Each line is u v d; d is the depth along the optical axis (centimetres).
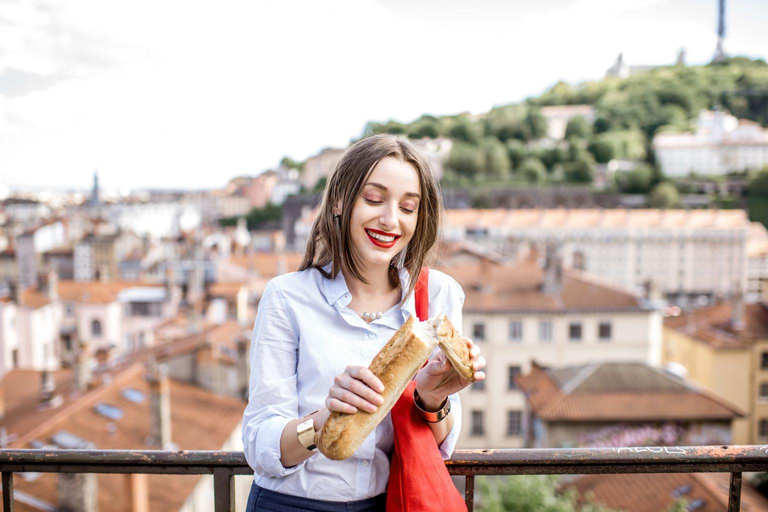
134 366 2558
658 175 15625
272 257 7738
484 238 11062
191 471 224
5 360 5431
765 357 4075
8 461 231
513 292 3947
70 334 6041
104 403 2122
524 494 1481
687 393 2634
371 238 198
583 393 2681
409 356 170
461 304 218
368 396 167
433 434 196
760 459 215
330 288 202
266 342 197
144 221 19162
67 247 10825
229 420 2245
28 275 11050
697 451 216
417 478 182
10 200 16912
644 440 2495
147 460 225
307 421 178
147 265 10131
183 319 5200
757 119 17450
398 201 198
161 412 1892
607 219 11675
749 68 18012
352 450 168
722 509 1441
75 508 1362
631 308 3769
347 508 195
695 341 4334
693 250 11450
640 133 17350
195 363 2562
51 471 232
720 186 15575
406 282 208
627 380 2755
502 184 15075
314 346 195
